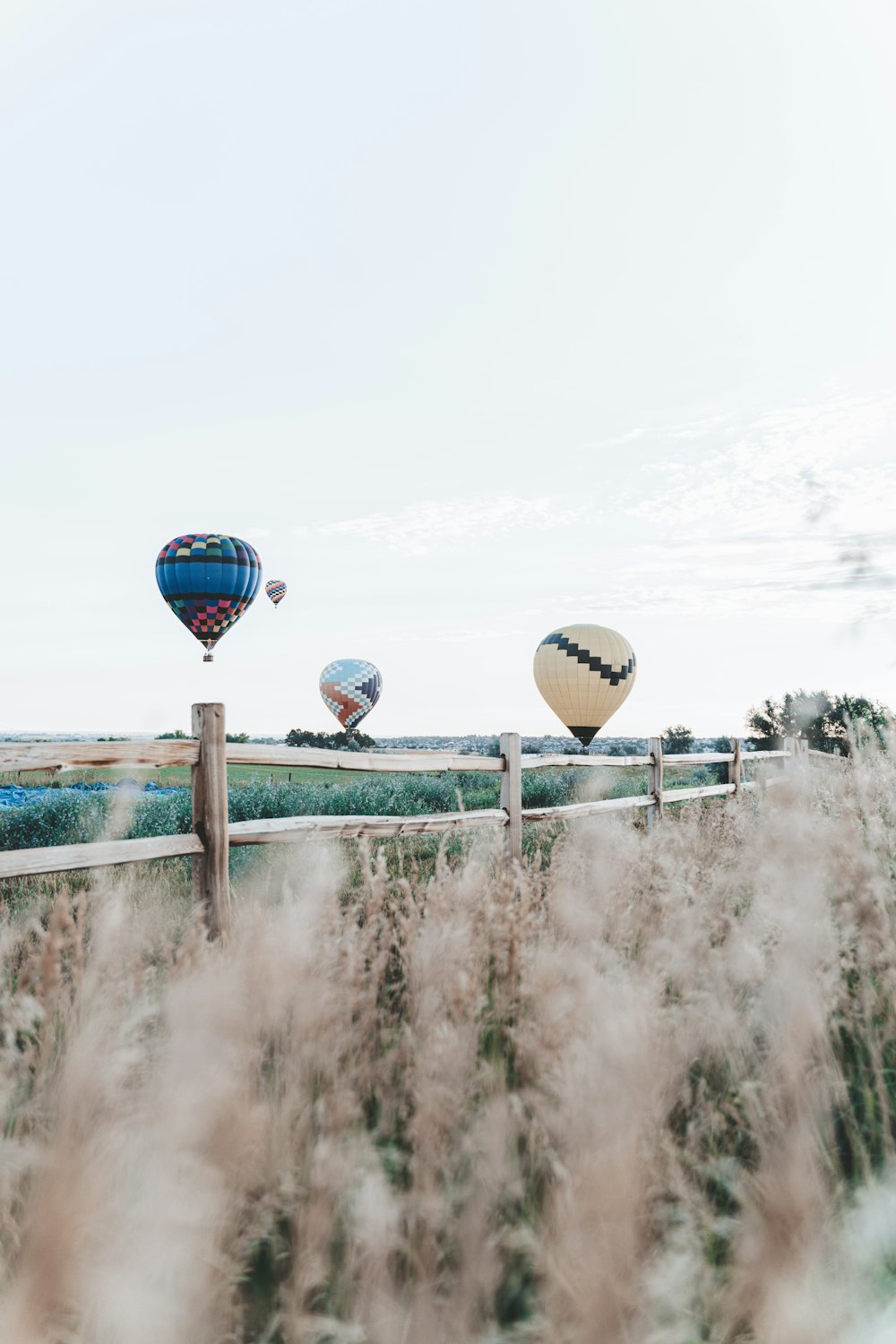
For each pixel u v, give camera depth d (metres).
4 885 5.59
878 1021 2.46
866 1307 1.52
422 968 2.57
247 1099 1.82
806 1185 1.63
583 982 2.34
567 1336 1.37
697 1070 2.26
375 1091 2.19
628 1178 1.50
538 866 4.64
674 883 3.48
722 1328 1.45
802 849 3.54
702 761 9.52
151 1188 1.51
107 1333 1.38
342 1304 1.55
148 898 4.34
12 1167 1.59
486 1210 1.60
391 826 4.91
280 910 2.81
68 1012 2.12
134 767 3.64
